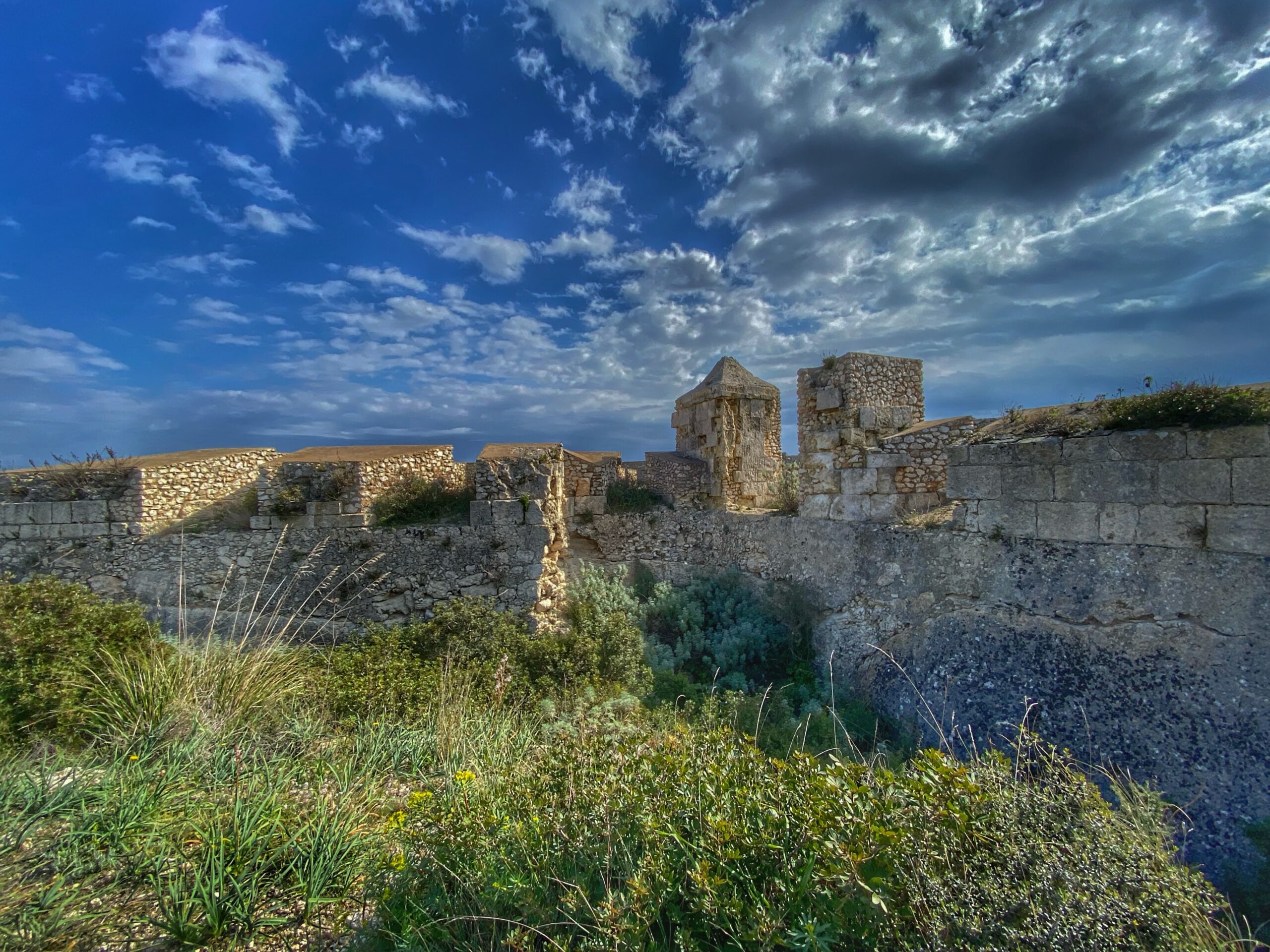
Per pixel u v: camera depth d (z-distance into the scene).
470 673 7.64
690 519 15.30
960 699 8.25
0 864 3.32
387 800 4.53
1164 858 3.18
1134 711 6.84
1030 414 9.15
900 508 10.95
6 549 10.63
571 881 3.07
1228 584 6.51
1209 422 6.84
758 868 2.94
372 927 3.16
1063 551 7.88
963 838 2.86
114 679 5.88
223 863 3.32
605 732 5.75
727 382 16.23
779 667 11.31
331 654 8.57
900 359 12.68
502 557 10.55
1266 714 6.01
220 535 10.71
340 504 10.73
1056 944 2.42
